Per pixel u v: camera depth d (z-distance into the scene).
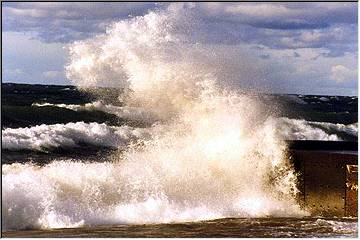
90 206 33.44
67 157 51.12
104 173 35.34
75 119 64.69
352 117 85.44
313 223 32.12
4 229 30.12
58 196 33.12
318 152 36.69
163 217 34.19
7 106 65.31
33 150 53.31
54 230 29.80
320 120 83.94
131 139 57.59
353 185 34.50
